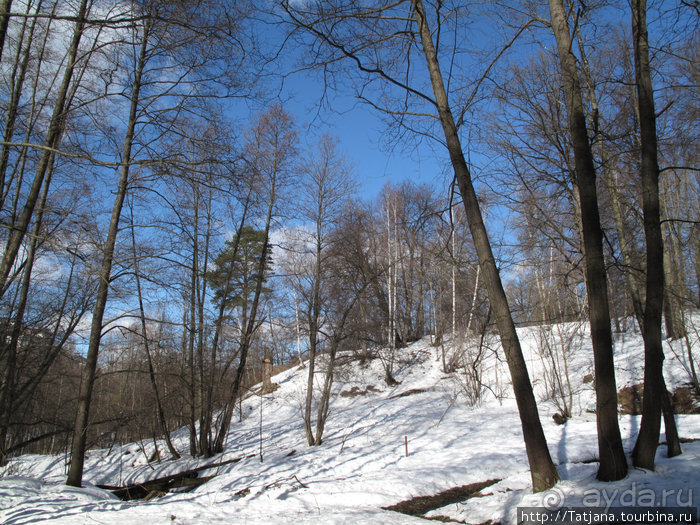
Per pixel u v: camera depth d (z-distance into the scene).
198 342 19.16
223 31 7.21
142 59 13.23
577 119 7.67
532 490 7.28
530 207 14.33
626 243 13.05
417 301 36.62
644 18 8.51
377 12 7.51
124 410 19.72
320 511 9.44
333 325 20.83
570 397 17.08
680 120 10.27
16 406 13.00
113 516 8.12
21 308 13.59
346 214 21.70
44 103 13.14
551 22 7.89
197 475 16.92
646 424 7.46
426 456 15.10
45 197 14.13
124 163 6.77
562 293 19.39
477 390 22.45
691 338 18.27
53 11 11.34
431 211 8.41
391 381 28.55
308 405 19.97
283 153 20.62
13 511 8.53
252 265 20.84
